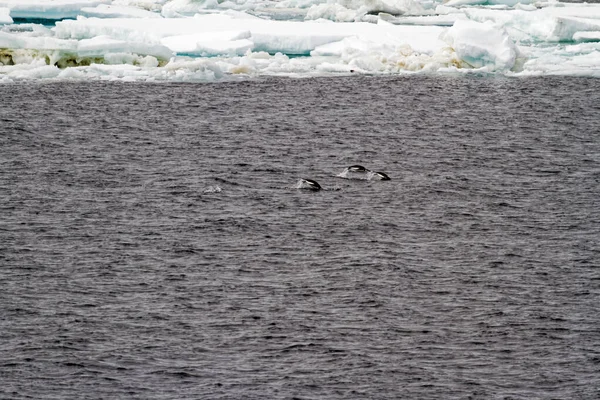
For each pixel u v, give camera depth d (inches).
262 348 2706.7
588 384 2527.1
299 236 3646.7
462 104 6107.3
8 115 5521.7
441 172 4581.7
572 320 2915.8
